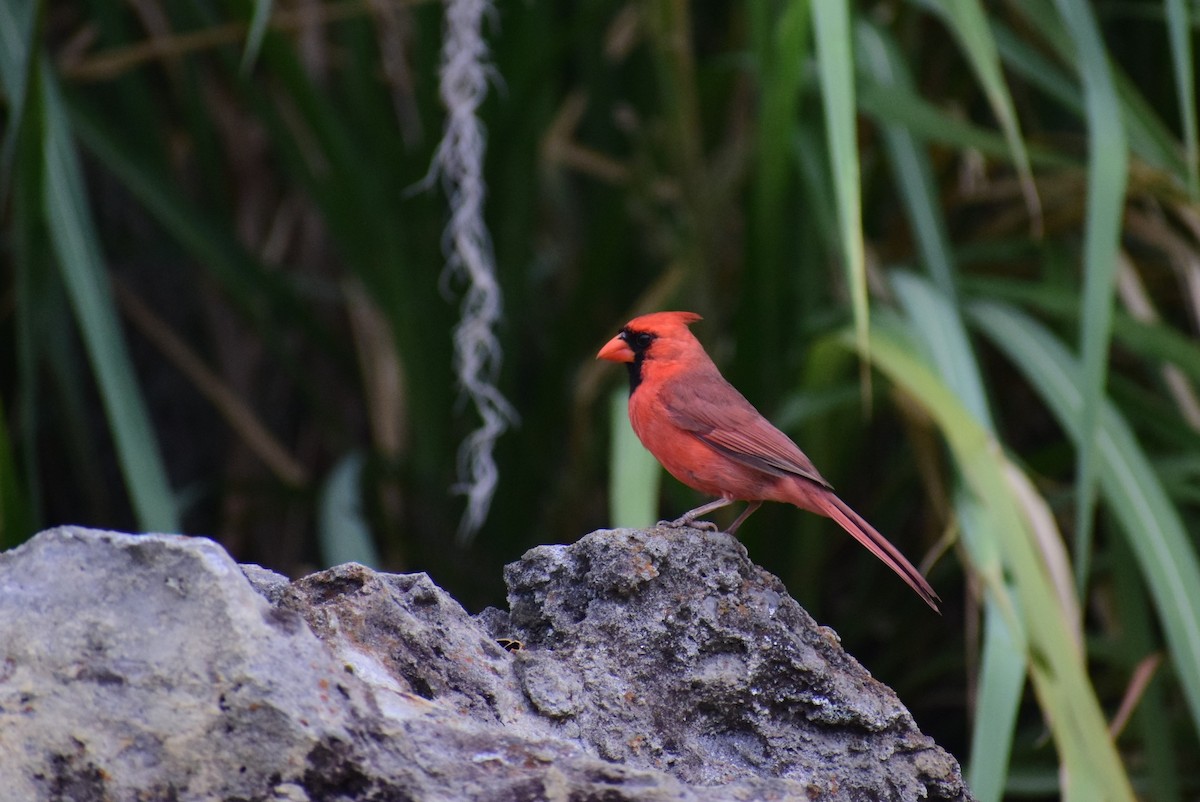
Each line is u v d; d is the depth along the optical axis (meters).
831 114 7.23
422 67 10.62
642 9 10.37
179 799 3.90
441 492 10.82
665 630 5.25
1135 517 8.03
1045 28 10.20
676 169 10.27
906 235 11.29
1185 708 11.00
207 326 12.78
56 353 10.37
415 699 4.38
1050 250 10.80
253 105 10.55
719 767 5.09
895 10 11.24
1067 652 7.10
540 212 12.47
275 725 3.94
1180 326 12.21
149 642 4.07
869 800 5.16
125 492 12.82
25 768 3.90
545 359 11.21
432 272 10.78
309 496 10.84
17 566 4.25
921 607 11.18
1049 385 8.78
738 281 11.47
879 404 10.39
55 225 8.76
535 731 4.82
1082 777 6.85
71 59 11.93
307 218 12.55
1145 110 9.77
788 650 5.28
